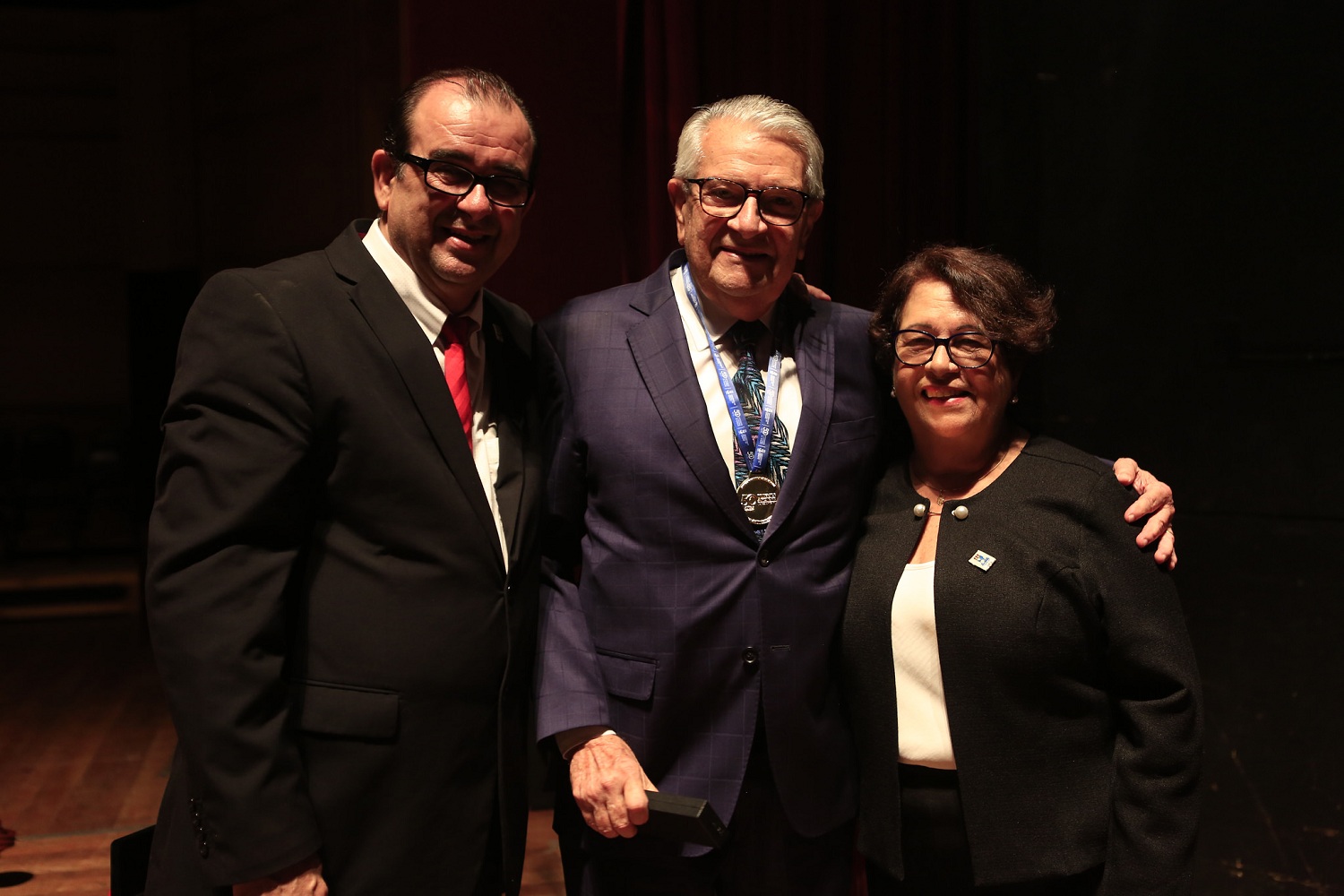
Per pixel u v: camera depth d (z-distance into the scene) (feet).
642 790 5.11
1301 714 8.23
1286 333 8.20
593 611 5.86
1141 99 8.80
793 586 5.67
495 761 5.16
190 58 24.31
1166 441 8.83
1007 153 9.57
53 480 27.48
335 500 4.97
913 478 6.04
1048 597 5.32
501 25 10.93
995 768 5.30
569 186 11.13
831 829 5.78
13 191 29.37
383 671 4.88
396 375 5.07
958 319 5.52
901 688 5.57
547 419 6.05
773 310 6.15
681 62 9.32
